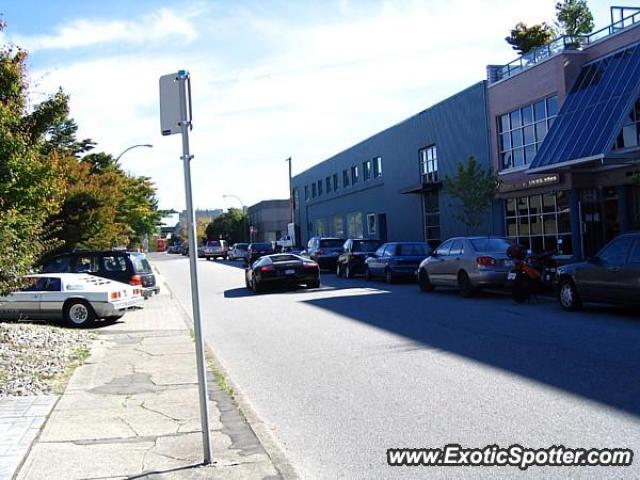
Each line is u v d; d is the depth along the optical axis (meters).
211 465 5.20
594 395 6.90
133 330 13.88
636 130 20.67
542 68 24.64
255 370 9.23
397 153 39.03
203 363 5.27
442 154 32.91
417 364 8.92
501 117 27.83
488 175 25.48
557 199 24.30
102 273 18.84
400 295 18.73
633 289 11.98
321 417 6.66
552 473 4.89
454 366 8.67
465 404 6.81
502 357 9.09
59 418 6.72
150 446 5.76
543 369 8.22
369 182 44.22
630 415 6.15
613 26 22.53
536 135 25.33
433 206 34.56
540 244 25.45
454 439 5.75
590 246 22.78
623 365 8.25
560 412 6.36
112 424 6.49
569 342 10.00
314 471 5.17
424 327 12.23
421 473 5.02
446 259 18.19
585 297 13.28
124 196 31.50
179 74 5.27
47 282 14.87
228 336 12.59
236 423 6.48
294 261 22.44
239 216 97.75
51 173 12.54
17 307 14.73
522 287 15.41
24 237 11.43
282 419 6.66
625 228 21.12
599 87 21.55
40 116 15.05
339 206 51.84
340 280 26.78
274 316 15.31
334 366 9.12
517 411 6.47
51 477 5.00
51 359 9.84
